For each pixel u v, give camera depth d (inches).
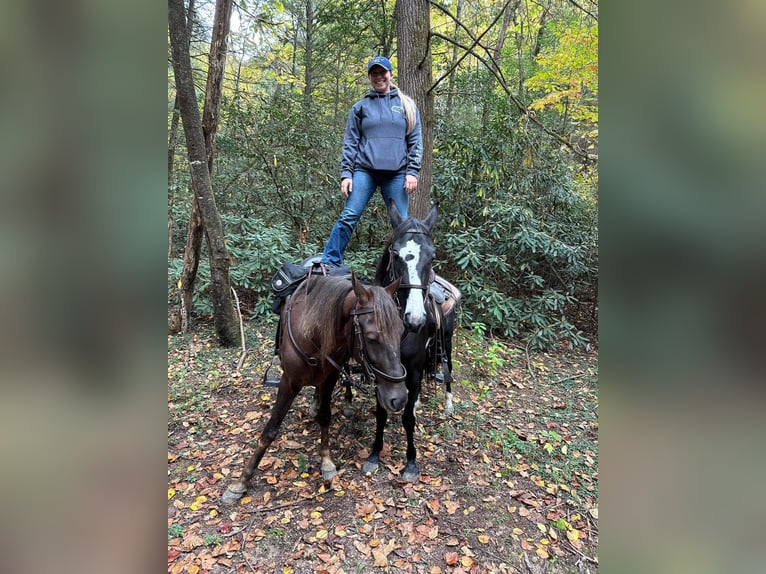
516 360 227.6
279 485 121.2
